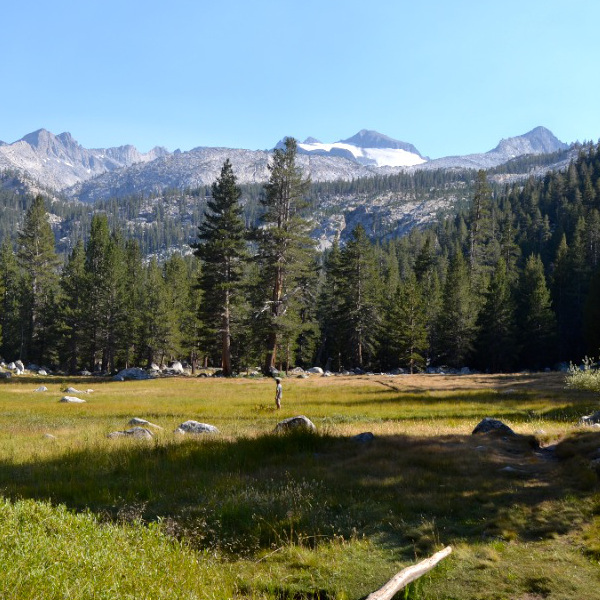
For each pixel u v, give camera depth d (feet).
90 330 253.03
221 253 182.39
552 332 254.06
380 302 279.90
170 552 22.02
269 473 39.40
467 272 311.68
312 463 42.88
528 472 37.86
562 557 23.44
